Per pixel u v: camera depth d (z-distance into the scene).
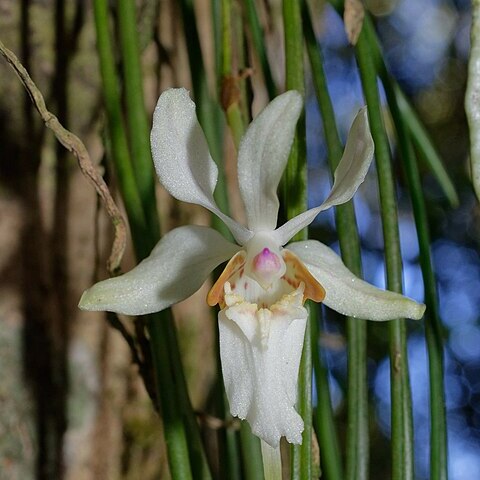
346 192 0.16
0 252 0.21
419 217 0.19
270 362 0.17
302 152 0.17
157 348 0.17
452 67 0.58
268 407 0.16
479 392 0.63
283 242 0.17
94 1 0.18
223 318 0.17
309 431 0.17
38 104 0.17
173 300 0.17
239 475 0.19
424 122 0.57
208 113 0.19
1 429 0.21
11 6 0.21
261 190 0.17
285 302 0.17
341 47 0.54
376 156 0.18
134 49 0.18
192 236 0.17
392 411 0.18
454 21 0.58
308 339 0.17
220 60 0.18
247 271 0.17
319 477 0.18
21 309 0.21
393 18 0.59
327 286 0.17
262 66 0.19
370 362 0.55
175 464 0.17
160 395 0.17
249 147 0.17
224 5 0.18
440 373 0.19
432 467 0.18
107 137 0.19
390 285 0.18
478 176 0.18
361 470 0.18
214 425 0.19
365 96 0.19
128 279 0.17
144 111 0.18
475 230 0.54
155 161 0.16
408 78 0.59
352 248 0.18
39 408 0.21
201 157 0.17
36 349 0.21
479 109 0.18
